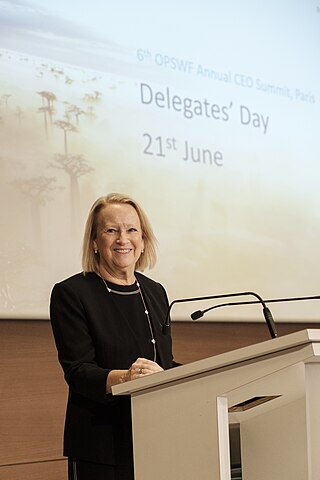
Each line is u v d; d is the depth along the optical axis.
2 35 3.12
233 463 1.70
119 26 3.43
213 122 3.65
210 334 3.67
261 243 3.74
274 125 3.87
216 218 3.61
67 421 2.14
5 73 3.11
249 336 3.77
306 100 4.01
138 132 3.42
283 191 3.85
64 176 3.20
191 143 3.57
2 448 3.12
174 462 1.68
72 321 2.18
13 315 3.03
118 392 1.77
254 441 1.68
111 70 3.38
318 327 3.95
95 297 2.25
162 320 2.35
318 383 1.57
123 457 2.07
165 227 3.45
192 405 1.65
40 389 3.23
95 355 2.19
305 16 4.07
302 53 4.03
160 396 1.72
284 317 3.76
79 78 3.29
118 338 2.21
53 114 3.20
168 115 3.52
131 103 3.42
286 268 3.80
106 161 3.32
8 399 3.15
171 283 3.44
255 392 1.62
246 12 3.85
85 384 2.04
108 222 2.34
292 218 3.87
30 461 3.17
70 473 2.13
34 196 3.12
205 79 3.66
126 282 2.34
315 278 3.89
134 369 1.88
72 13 3.30
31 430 3.19
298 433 1.60
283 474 1.62
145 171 3.42
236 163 3.71
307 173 3.96
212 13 3.73
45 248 3.12
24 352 3.21
